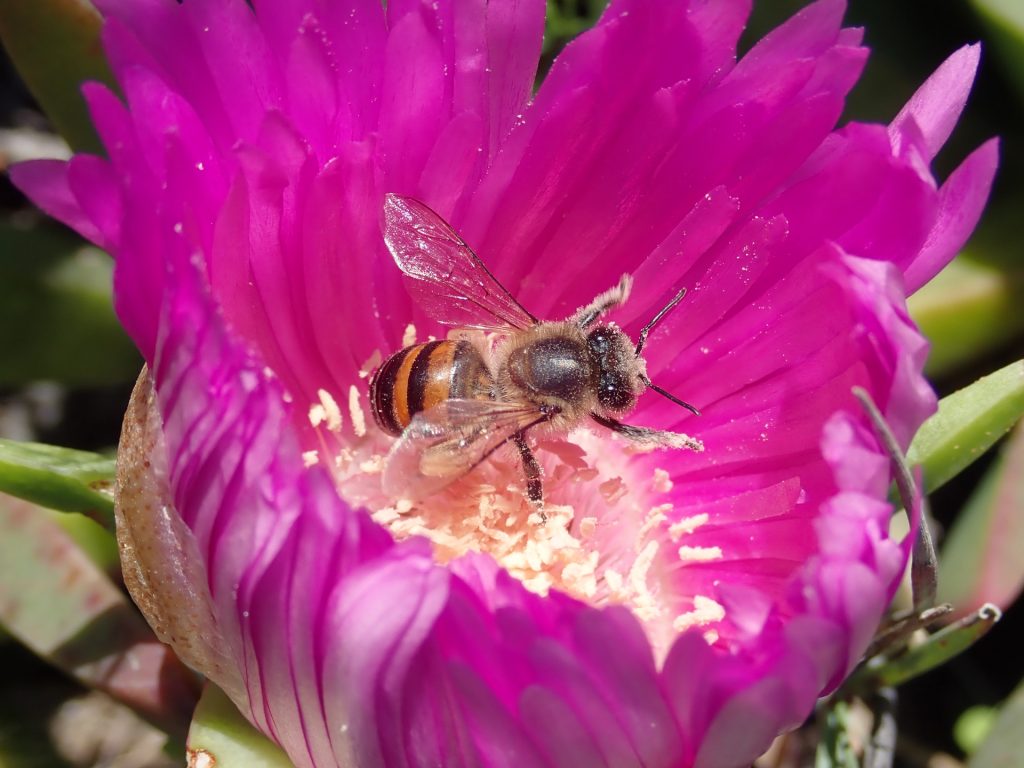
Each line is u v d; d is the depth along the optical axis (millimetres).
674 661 71
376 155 85
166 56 78
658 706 72
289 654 73
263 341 87
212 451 72
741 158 86
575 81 85
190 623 78
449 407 83
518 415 86
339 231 87
